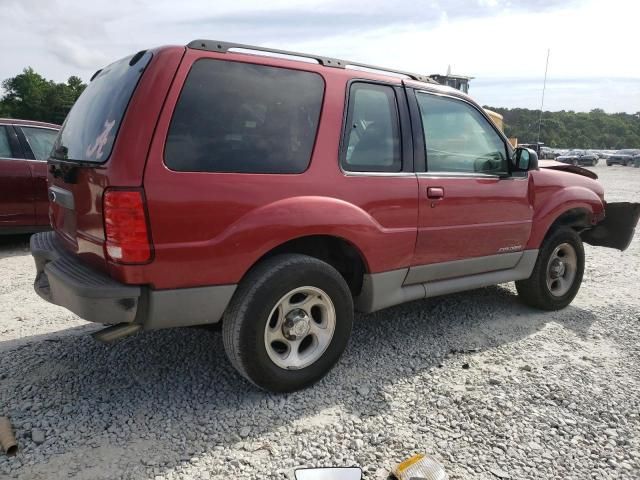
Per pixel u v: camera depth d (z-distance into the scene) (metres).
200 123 2.55
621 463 2.44
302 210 2.79
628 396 3.05
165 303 2.51
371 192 3.12
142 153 2.39
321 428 2.63
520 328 4.11
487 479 2.29
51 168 3.14
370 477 2.28
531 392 3.05
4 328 3.88
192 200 2.49
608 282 5.66
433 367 3.37
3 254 6.30
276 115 2.81
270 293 2.71
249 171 2.67
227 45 2.72
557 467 2.39
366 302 3.31
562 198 4.34
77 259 2.83
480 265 3.91
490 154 3.94
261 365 2.76
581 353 3.66
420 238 3.42
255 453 2.42
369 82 3.25
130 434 2.53
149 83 2.46
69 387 2.97
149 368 3.22
